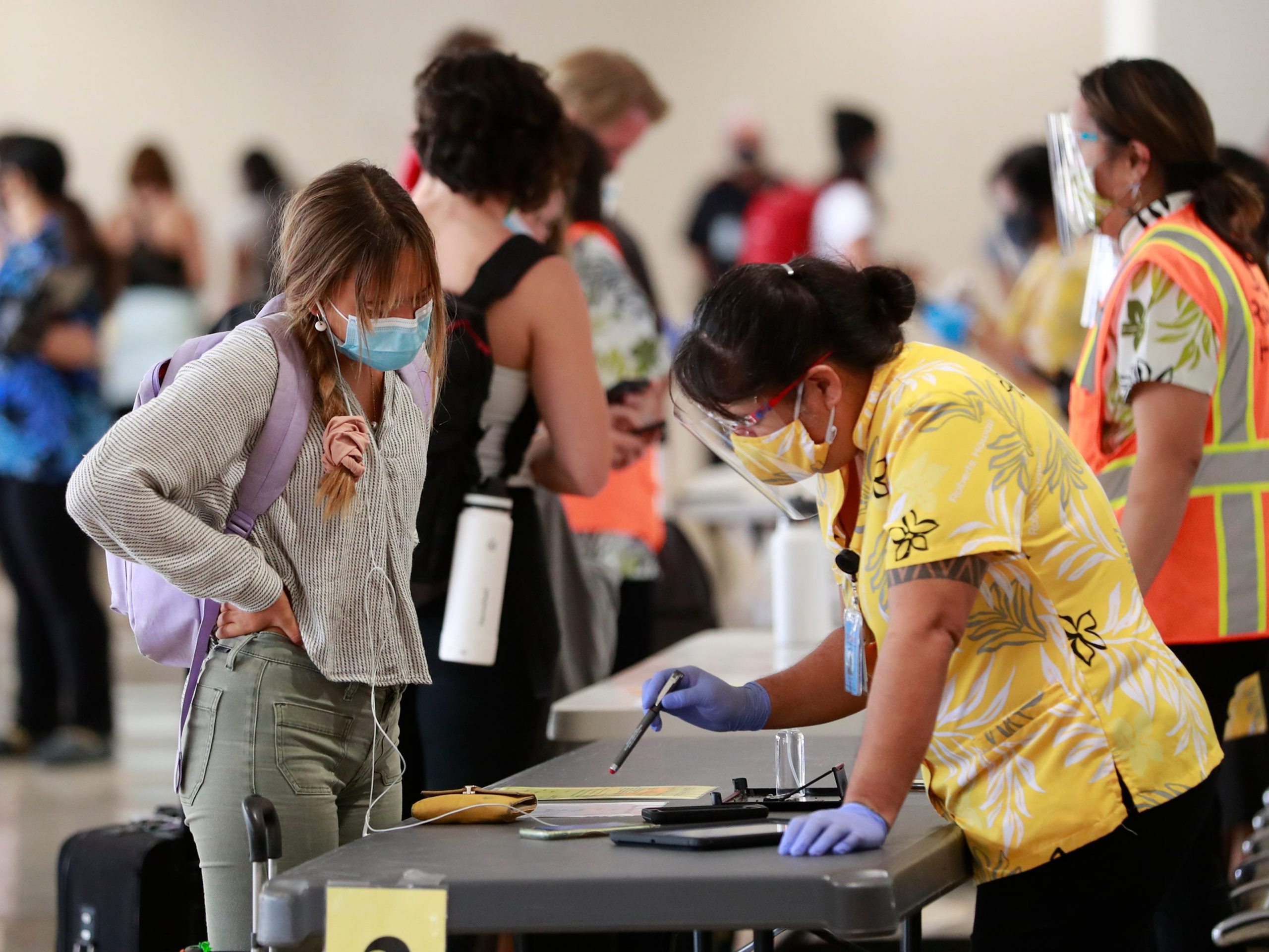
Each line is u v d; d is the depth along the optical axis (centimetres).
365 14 3675
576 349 1000
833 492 679
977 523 589
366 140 3688
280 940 525
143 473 654
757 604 2542
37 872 1648
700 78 3566
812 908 504
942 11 3459
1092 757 622
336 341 720
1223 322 902
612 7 3600
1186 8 1812
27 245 2223
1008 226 1930
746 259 3488
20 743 2367
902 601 594
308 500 712
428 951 513
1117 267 998
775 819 636
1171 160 950
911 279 656
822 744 881
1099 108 958
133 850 922
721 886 509
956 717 640
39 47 3662
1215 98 1806
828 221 3416
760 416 631
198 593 676
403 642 749
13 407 2233
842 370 628
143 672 3181
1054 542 628
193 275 3334
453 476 938
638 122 1491
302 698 709
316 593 711
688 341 636
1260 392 933
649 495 1424
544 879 515
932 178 3475
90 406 2289
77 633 2319
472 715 955
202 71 3678
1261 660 951
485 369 942
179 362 725
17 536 2281
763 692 730
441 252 1003
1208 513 921
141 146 3684
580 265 1302
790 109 3538
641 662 1421
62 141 3684
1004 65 3447
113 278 2417
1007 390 637
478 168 985
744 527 2705
